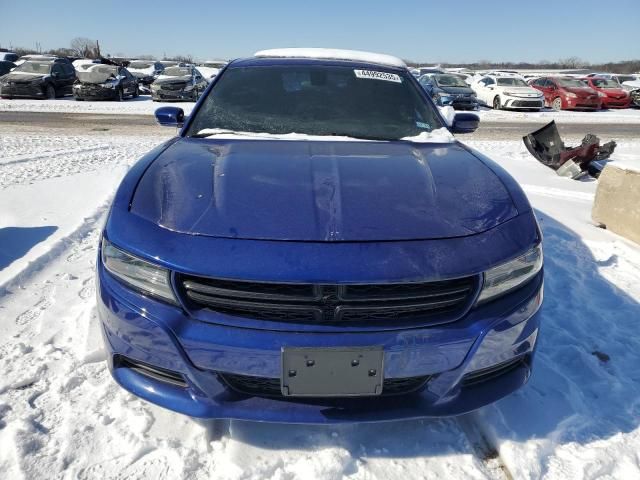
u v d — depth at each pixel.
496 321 1.61
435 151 2.31
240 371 1.53
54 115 12.91
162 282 1.55
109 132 10.21
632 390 2.16
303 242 1.53
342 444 1.79
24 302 2.76
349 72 2.96
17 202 4.61
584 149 6.36
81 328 2.49
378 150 2.26
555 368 2.27
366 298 1.50
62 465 1.67
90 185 5.31
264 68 2.95
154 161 2.06
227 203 1.68
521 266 1.67
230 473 1.66
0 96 16.97
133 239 1.62
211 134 2.47
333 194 1.75
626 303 2.95
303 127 2.55
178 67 18.31
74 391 2.04
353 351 1.50
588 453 1.80
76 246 3.62
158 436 1.81
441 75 17.92
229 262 1.49
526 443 1.81
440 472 1.71
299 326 1.50
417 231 1.60
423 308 1.55
